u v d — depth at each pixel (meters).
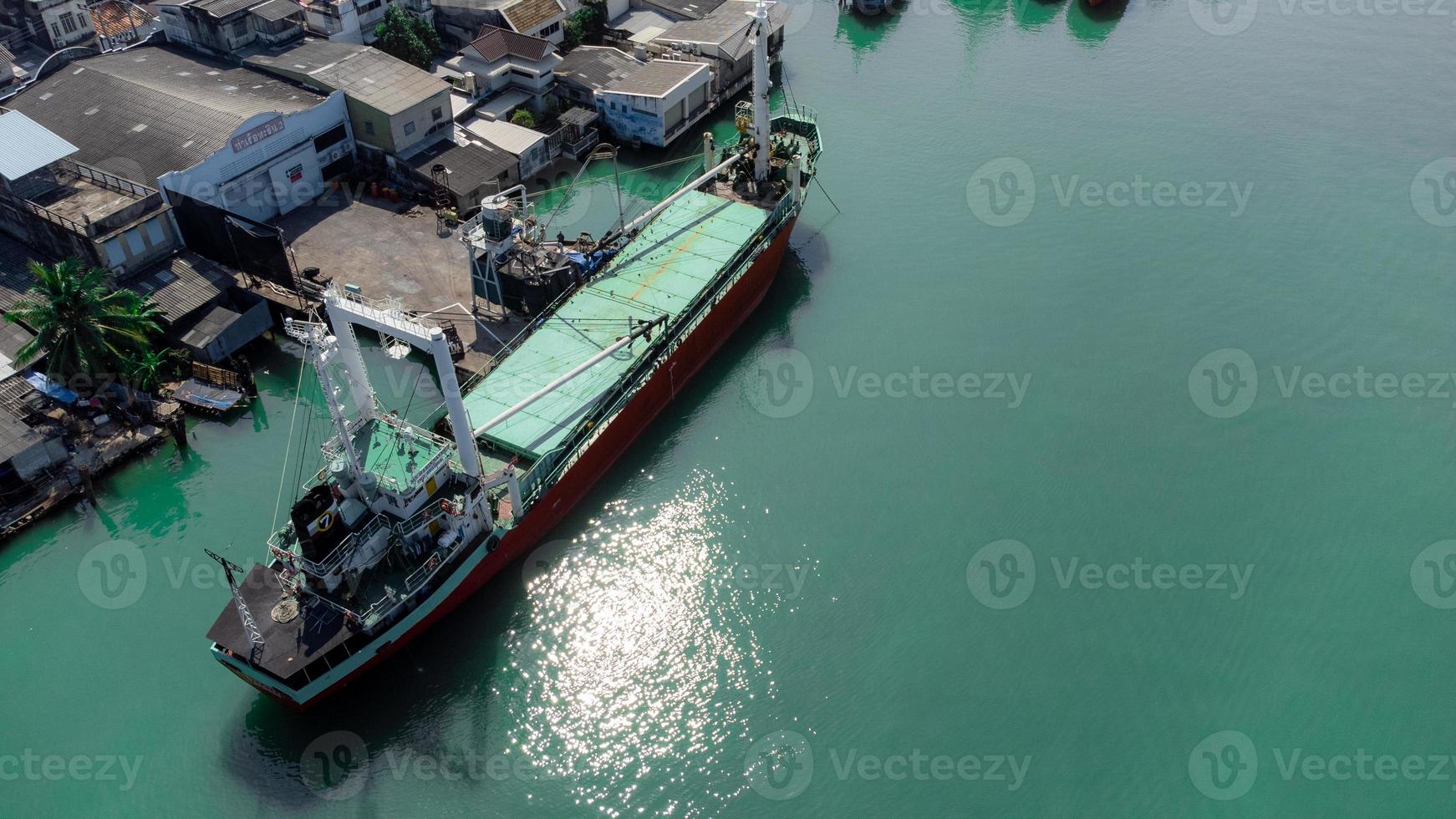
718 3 136.38
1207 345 91.00
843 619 70.19
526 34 120.12
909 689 66.25
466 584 70.25
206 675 67.19
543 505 74.06
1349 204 106.88
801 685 66.56
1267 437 82.56
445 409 77.62
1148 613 70.25
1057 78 131.25
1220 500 77.81
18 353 80.19
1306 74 130.12
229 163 96.12
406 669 67.75
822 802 60.66
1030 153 116.06
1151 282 97.81
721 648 68.75
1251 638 68.88
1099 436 82.69
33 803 60.69
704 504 78.12
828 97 128.12
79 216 89.19
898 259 101.38
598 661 68.19
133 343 82.69
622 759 63.12
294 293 92.06
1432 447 81.62
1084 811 60.09
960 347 91.25
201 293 89.44
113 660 67.81
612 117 116.44
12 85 110.31
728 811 60.47
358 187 107.56
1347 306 94.69
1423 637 69.00
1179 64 133.38
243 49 112.00
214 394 85.75
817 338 92.88
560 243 92.62
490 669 67.81
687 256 91.94
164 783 61.78
